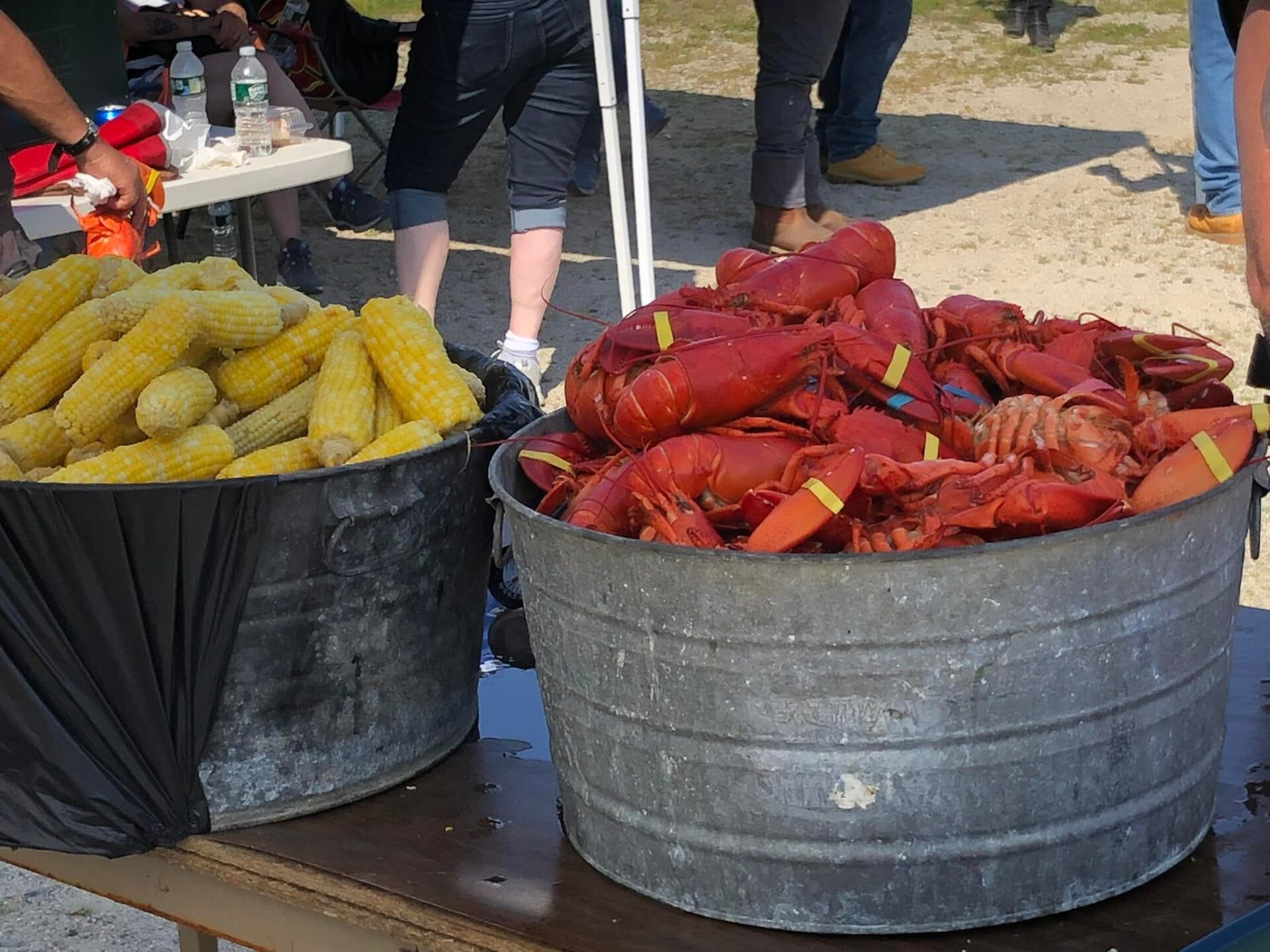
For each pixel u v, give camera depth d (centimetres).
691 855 139
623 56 444
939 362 175
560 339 568
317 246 702
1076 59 1141
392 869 152
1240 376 500
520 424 176
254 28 676
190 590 151
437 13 433
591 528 145
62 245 350
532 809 164
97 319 177
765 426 154
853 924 135
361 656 162
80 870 174
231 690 156
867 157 798
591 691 140
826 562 123
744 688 130
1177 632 134
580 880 149
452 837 158
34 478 169
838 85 805
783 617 126
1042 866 135
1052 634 127
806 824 133
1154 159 847
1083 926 137
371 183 779
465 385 175
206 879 164
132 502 148
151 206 366
